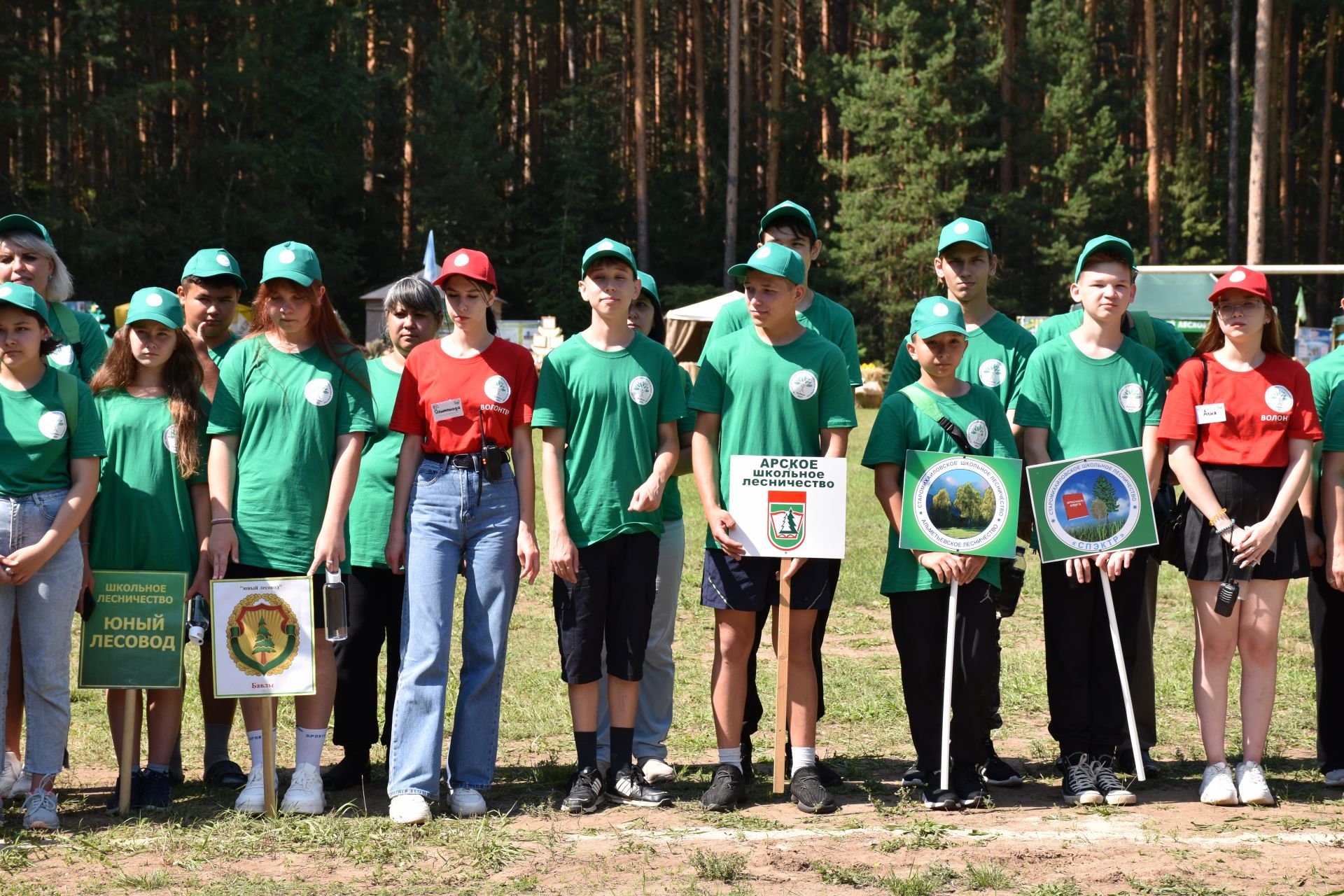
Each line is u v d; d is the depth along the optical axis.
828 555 4.99
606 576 5.06
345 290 39.16
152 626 4.93
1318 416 5.20
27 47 33.19
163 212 35.78
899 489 5.19
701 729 6.57
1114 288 5.21
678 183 45.84
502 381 5.03
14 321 4.67
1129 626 5.25
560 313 42.31
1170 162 41.47
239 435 5.10
